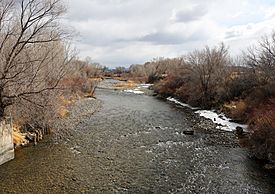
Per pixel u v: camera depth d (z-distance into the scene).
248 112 30.55
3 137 17.36
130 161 18.52
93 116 34.19
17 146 20.64
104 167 17.33
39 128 24.41
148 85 89.62
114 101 49.09
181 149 21.34
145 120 32.44
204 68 44.03
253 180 15.59
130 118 33.50
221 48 61.81
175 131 27.20
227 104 37.25
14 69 17.45
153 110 40.06
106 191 14.05
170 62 97.50
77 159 18.66
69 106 38.16
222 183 15.20
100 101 47.84
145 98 55.34
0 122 16.98
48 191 13.88
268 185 14.92
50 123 25.28
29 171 16.36
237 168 17.39
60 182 14.98
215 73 43.75
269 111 24.02
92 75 101.88
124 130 27.22
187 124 30.53
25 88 18.45
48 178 15.45
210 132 26.88
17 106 19.94
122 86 82.88
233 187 14.70
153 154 20.05
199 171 16.92
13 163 17.58
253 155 19.77
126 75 139.75
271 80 32.34
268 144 19.05
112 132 26.27
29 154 19.33
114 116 34.56
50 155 19.28
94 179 15.48
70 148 20.97
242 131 26.00
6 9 16.48
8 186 14.34
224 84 41.25
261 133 20.42
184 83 54.97
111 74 156.62
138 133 26.16
